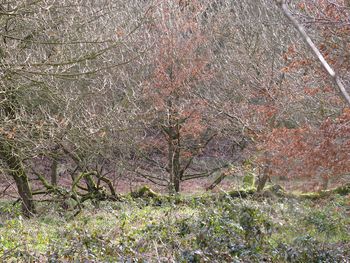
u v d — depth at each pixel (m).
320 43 9.43
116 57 15.65
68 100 12.23
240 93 16.39
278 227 10.68
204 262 7.73
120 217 12.14
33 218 12.91
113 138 15.16
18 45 12.00
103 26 13.92
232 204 10.18
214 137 18.88
